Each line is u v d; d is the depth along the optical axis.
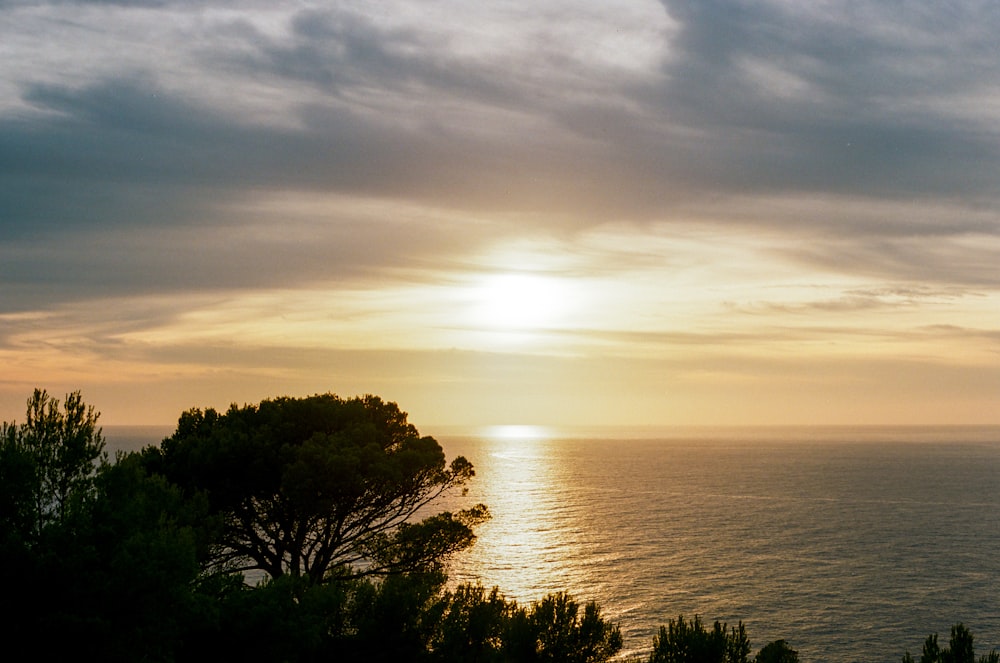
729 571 116.31
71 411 19.69
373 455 28.00
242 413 31.12
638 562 122.81
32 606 16.17
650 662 23.52
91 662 15.81
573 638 22.30
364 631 21.73
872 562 124.38
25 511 17.81
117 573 16.53
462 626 22.20
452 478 31.17
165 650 17.12
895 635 84.81
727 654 23.05
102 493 18.86
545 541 142.62
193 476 26.48
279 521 28.55
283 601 20.22
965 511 189.50
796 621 89.88
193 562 17.94
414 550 29.41
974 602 99.44
